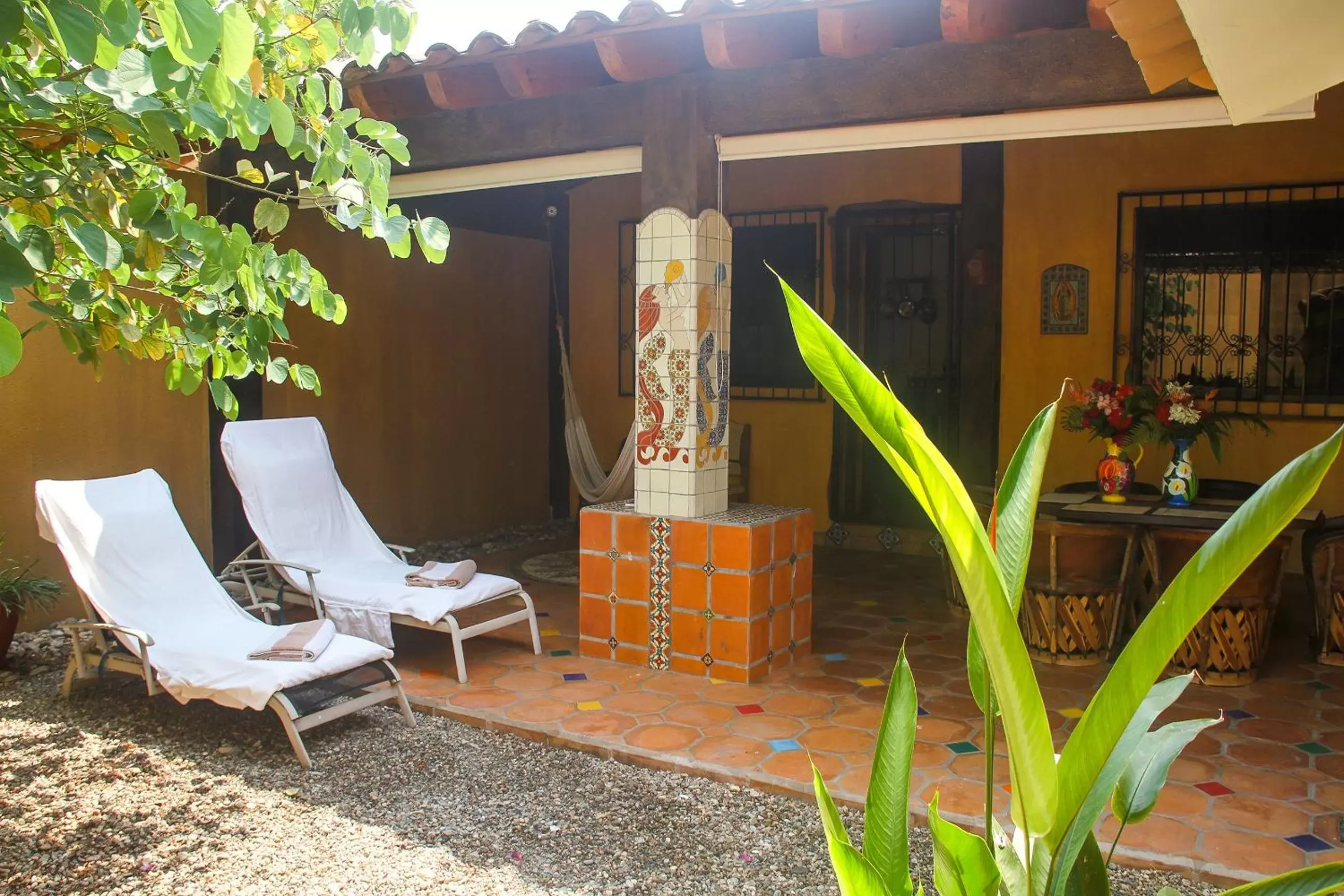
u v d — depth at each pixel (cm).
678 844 314
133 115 215
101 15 166
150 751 388
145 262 233
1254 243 640
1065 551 477
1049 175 684
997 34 360
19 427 539
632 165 483
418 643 521
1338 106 614
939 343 739
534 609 533
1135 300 670
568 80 449
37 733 405
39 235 204
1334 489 633
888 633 536
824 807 143
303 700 411
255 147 219
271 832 321
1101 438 568
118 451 583
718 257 468
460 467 804
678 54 424
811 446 774
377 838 318
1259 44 237
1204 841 305
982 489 499
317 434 567
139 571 445
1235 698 432
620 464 636
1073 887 149
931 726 400
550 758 380
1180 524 461
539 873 296
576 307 864
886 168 732
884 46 377
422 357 766
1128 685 116
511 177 516
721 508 483
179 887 288
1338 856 294
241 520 633
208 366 523
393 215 258
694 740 386
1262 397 644
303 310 675
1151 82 318
